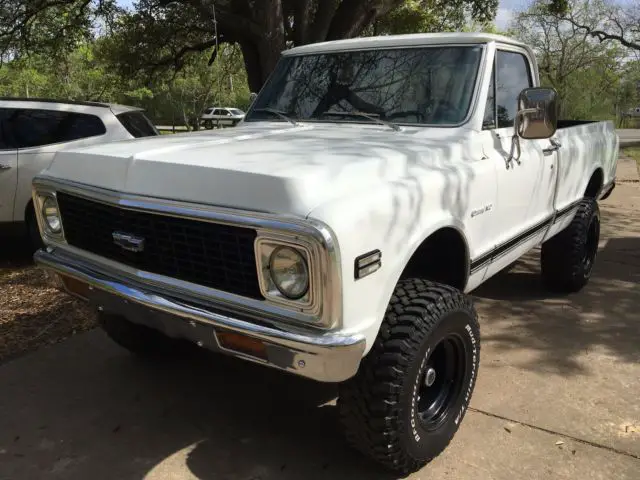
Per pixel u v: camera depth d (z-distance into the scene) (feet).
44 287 18.08
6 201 20.18
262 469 9.53
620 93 151.02
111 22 46.68
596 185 18.34
